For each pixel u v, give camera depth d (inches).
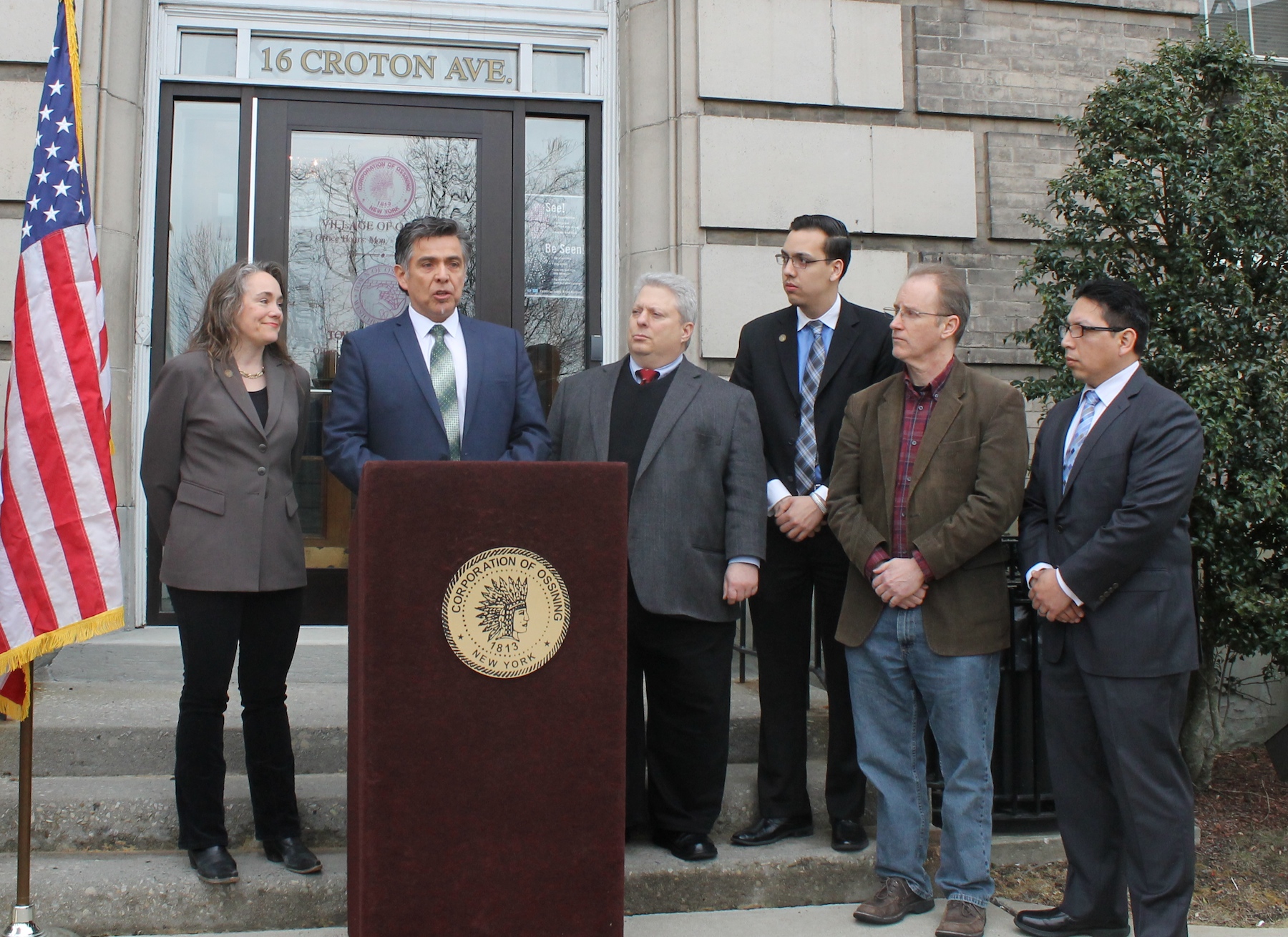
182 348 185.3
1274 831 152.8
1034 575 113.2
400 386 115.9
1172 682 108.0
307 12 187.6
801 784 130.6
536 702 88.6
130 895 111.0
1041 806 141.0
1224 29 186.7
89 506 107.8
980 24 195.5
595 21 195.0
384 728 86.2
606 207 194.5
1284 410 147.8
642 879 119.5
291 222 189.2
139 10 178.2
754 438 124.9
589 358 194.1
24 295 108.7
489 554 87.9
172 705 144.3
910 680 118.7
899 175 190.5
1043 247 163.6
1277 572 153.3
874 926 116.0
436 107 193.0
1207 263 156.6
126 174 175.5
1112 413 111.7
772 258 185.8
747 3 187.3
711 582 122.2
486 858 87.5
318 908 112.8
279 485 115.6
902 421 120.2
